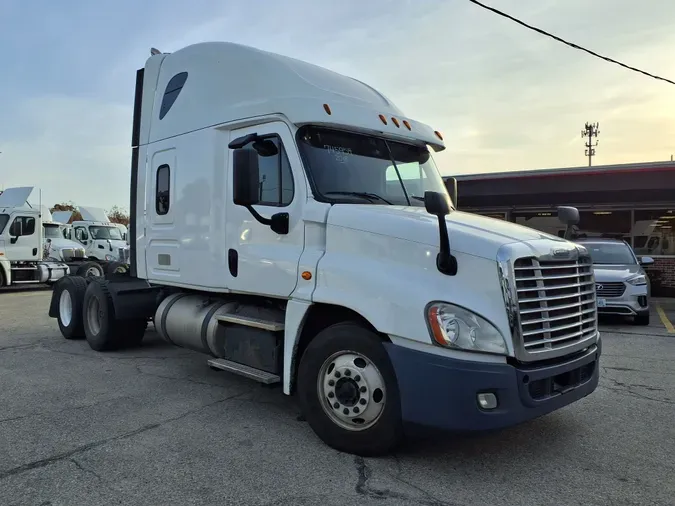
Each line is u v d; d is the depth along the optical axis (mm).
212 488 3498
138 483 3561
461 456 4047
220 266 5203
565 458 4031
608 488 3541
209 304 5699
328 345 4137
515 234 3949
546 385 3750
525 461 3971
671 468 3863
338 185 4570
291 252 4504
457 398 3480
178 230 5781
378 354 3857
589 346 4273
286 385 4453
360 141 4906
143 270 6441
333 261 4172
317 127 4605
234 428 4613
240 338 5094
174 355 7551
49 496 3371
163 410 5086
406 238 3861
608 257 11953
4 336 9117
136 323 7688
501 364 3504
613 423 4812
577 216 5164
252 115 4871
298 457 4004
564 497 3416
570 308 3988
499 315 3529
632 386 6059
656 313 12883
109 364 6980
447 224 3953
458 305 3561
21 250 18609
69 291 8664
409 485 3568
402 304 3688
